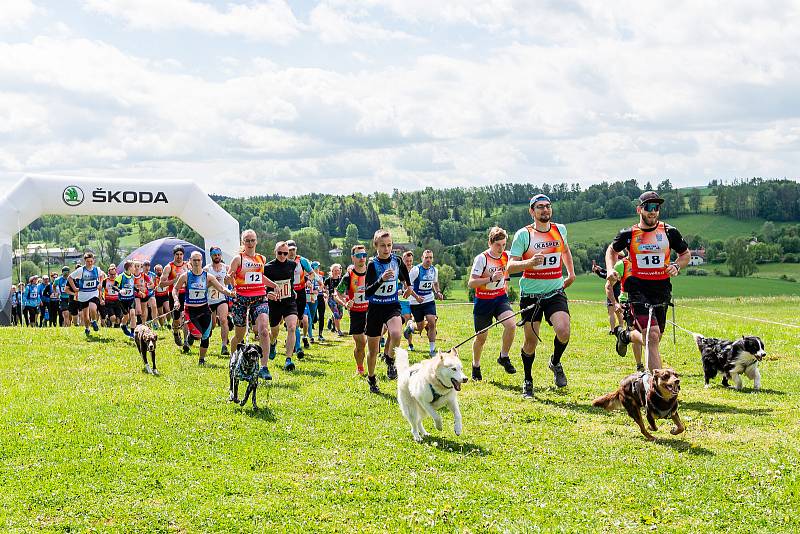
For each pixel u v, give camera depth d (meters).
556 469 7.54
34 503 6.65
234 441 8.62
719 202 125.69
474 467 7.68
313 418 9.74
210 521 6.30
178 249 16.89
